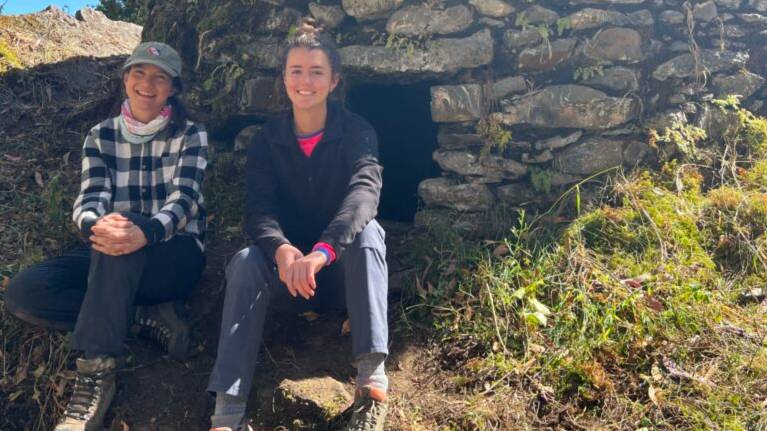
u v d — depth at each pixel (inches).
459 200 139.0
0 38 197.6
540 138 138.9
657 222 126.3
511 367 106.4
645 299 111.7
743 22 144.3
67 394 111.6
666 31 142.3
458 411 102.0
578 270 119.6
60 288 111.3
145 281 112.9
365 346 96.4
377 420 94.5
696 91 141.2
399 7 140.5
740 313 112.3
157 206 118.3
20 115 172.6
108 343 103.7
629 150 137.4
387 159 173.8
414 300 124.3
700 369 102.0
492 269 121.3
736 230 124.6
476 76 140.6
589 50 137.8
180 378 113.7
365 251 100.3
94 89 188.4
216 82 153.1
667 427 94.6
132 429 105.6
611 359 105.5
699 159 138.7
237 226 144.0
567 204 136.3
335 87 116.9
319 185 114.1
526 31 138.2
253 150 116.0
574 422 97.4
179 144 117.9
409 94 168.6
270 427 103.1
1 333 119.7
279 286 108.0
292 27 146.6
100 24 233.8
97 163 117.3
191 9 156.7
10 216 143.9
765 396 97.0
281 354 116.7
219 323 123.6
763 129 141.3
